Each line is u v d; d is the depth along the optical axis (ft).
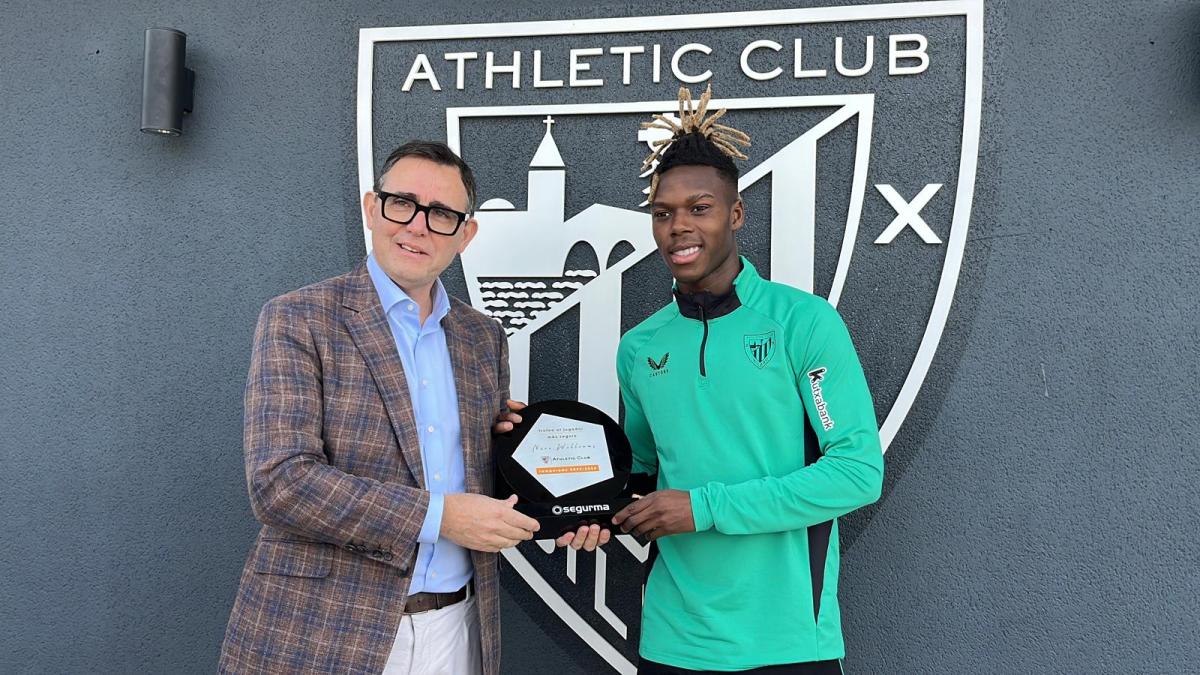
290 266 8.61
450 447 6.04
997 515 7.50
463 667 6.08
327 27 8.70
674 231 6.14
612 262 8.17
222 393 8.62
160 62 8.51
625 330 8.11
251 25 8.79
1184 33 7.48
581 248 8.22
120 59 8.96
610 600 7.90
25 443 8.79
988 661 7.46
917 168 7.72
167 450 8.65
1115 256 7.47
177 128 8.61
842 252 7.75
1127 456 7.37
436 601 5.89
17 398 8.82
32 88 8.98
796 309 6.10
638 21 8.16
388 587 5.54
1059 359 7.49
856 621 7.62
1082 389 7.45
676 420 6.21
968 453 7.55
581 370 8.11
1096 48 7.58
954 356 7.61
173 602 8.55
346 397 5.66
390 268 5.92
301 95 8.70
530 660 8.04
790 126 7.91
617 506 6.05
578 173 8.25
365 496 5.32
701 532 5.97
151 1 8.93
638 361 6.56
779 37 7.97
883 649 7.58
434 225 5.91
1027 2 7.68
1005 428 7.53
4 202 8.97
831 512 5.70
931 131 7.71
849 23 7.88
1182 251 7.38
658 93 8.14
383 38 8.51
